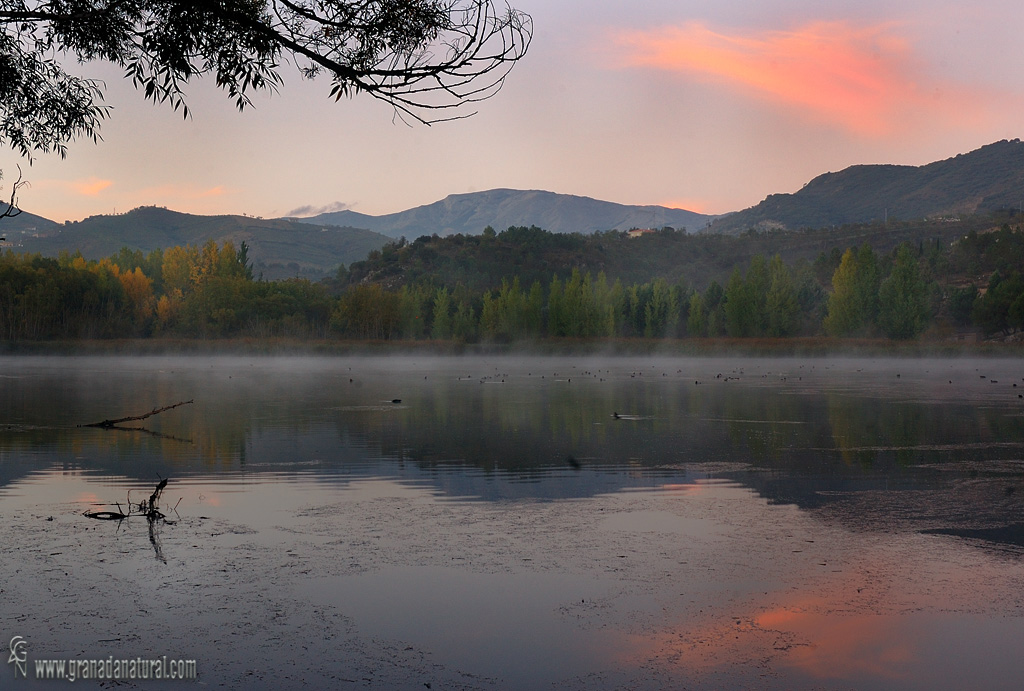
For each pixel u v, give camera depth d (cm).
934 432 2106
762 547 940
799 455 1698
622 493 1276
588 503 1196
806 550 927
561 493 1277
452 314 12656
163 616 720
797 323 10625
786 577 827
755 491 1291
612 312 11088
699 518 1091
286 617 718
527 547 943
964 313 11994
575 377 5347
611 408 2886
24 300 9650
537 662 627
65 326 10025
